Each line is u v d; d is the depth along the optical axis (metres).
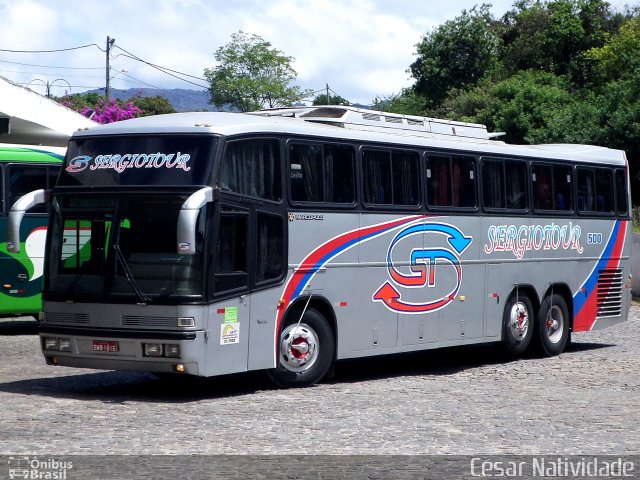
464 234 17.11
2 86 26.03
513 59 69.25
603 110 45.44
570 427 11.26
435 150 16.64
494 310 17.84
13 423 11.00
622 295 21.34
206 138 12.94
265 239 13.58
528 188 18.72
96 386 14.31
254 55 91.38
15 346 19.22
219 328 12.80
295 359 14.16
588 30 69.06
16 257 20.80
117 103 50.06
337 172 14.83
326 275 14.53
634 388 14.59
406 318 15.95
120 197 12.99
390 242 15.63
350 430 10.91
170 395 13.46
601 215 20.69
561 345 19.42
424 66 69.88
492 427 11.21
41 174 21.16
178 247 12.08
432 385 14.89
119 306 12.73
